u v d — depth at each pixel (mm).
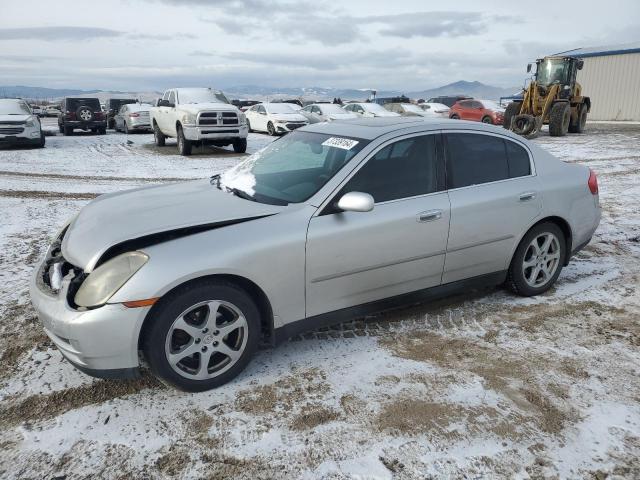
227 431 2717
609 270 5172
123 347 2775
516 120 21078
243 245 3016
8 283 4691
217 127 15227
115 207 3570
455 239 3828
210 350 3021
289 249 3145
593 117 37812
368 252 3445
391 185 3598
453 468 2457
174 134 16078
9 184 10000
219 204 3449
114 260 2852
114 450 2574
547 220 4387
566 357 3477
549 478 2402
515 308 4254
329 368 3324
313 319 3395
